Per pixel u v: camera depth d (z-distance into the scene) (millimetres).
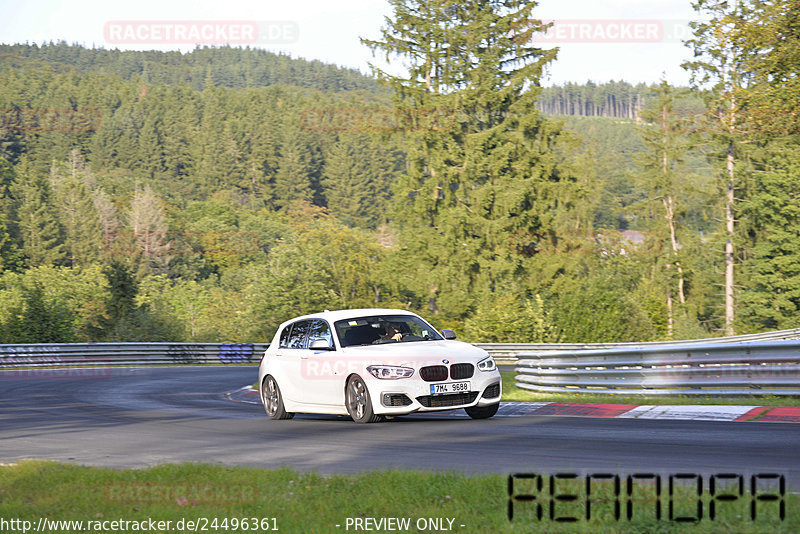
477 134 119125
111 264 90125
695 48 102688
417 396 19938
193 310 169500
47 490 12922
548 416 21375
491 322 89000
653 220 161250
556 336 89875
